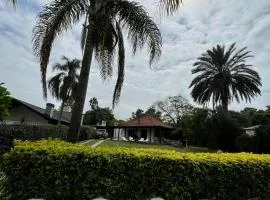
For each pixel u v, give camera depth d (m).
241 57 32.66
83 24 8.98
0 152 9.86
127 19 9.24
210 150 30.81
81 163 5.14
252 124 40.50
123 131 53.44
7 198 4.78
